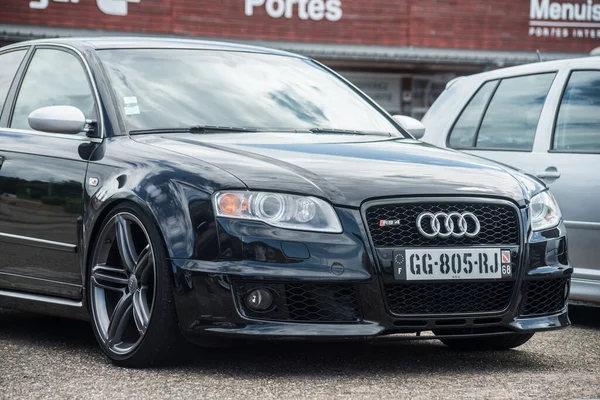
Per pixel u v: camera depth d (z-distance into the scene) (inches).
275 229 185.3
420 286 191.5
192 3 742.5
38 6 705.6
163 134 216.7
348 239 186.5
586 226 270.2
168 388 180.1
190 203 189.6
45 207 222.1
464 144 309.6
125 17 726.5
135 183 199.0
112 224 204.4
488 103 308.5
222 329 185.5
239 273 184.1
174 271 188.9
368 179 193.3
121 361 200.2
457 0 809.5
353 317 188.1
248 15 757.3
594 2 834.2
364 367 202.1
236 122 225.8
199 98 229.9
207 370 195.2
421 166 203.5
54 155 223.1
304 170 193.9
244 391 177.5
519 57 819.4
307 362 205.8
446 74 834.2
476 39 816.9
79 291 215.0
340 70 814.5
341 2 778.8
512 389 182.7
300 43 770.2
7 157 233.3
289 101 239.9
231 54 250.5
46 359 209.9
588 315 293.1
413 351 224.2
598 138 275.0
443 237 191.9
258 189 187.5
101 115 220.7
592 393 180.1
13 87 251.4
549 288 207.2
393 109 829.8
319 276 184.4
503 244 197.6
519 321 201.8
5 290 236.4
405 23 797.9
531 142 289.0
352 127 239.6
